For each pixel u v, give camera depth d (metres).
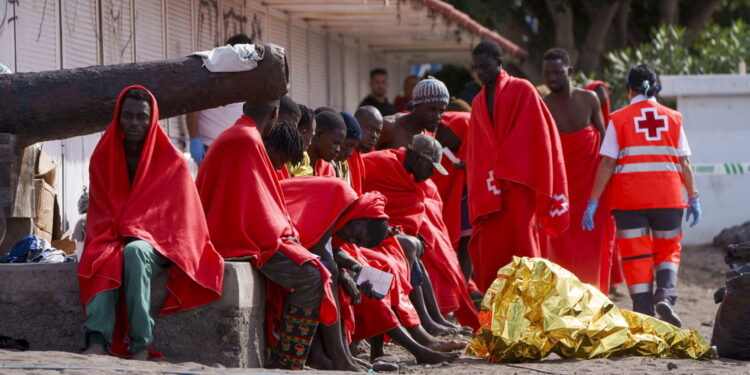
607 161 16.58
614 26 45.56
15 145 11.81
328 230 11.22
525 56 41.56
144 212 10.23
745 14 52.56
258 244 10.70
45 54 16.80
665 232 16.41
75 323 10.45
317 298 10.81
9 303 10.46
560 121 18.27
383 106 28.48
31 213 12.27
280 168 11.80
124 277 9.99
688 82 30.52
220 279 10.22
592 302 12.12
